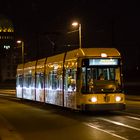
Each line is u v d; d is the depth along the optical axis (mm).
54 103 31750
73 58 26969
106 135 16344
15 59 155375
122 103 25266
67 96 28094
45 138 16047
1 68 183750
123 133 16812
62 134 17188
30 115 27500
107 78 25531
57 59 31234
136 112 27969
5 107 36531
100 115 26031
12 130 19109
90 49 25891
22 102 44750
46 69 34719
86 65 25391
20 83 47500
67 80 28188
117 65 25797
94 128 19062
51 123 21938
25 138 16266
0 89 112250
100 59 25609
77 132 17750
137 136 15781
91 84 25156
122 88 25453
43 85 35688
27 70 43344
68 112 29250
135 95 55125
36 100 38656
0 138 16328
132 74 102125
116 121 21922
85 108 24859
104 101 24969
